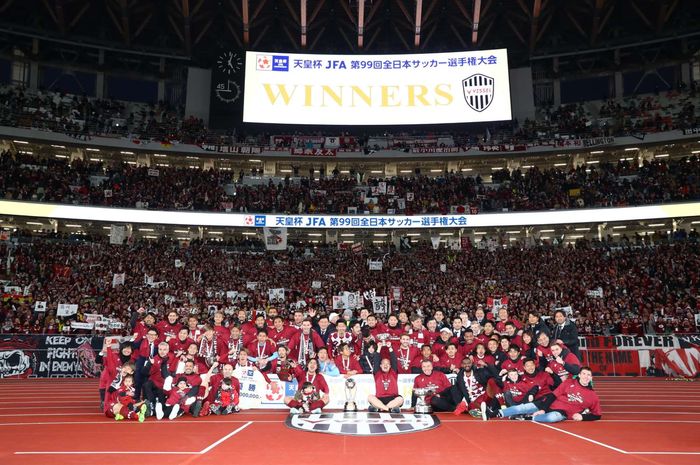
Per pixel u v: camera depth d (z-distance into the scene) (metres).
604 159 48.00
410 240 46.75
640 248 37.91
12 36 48.59
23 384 21.91
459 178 46.16
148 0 47.44
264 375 14.52
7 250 35.62
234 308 30.89
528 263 38.06
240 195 43.91
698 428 11.01
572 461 7.80
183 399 12.62
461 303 31.78
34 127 41.69
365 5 47.66
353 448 8.75
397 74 47.12
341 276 37.81
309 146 48.31
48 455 8.12
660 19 47.00
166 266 37.19
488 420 12.13
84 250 37.28
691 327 27.67
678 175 40.84
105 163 47.19
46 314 29.06
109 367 12.91
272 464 7.53
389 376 13.76
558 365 12.81
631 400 16.44
